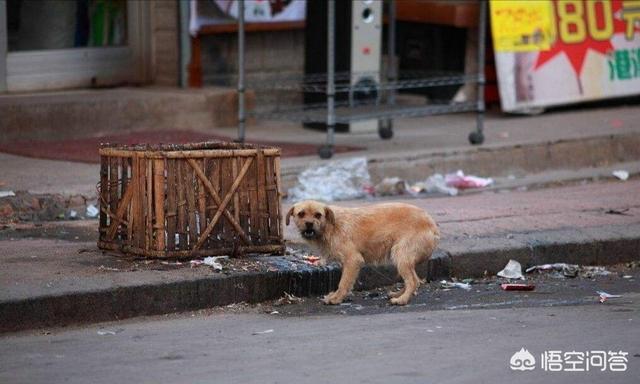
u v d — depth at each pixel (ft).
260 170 37.52
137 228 36.73
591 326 32.78
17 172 49.83
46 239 40.98
